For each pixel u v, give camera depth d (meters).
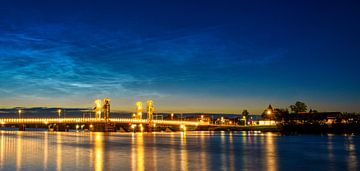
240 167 71.94
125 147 126.75
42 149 116.12
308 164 76.38
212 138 199.62
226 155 95.44
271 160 83.69
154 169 69.00
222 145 136.38
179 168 70.44
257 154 98.25
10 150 111.38
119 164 76.12
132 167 71.69
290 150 110.12
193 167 71.81
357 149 111.81
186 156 92.94
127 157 90.44
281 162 79.88
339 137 191.00
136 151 109.25
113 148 121.69
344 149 112.12
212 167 71.94
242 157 90.19
